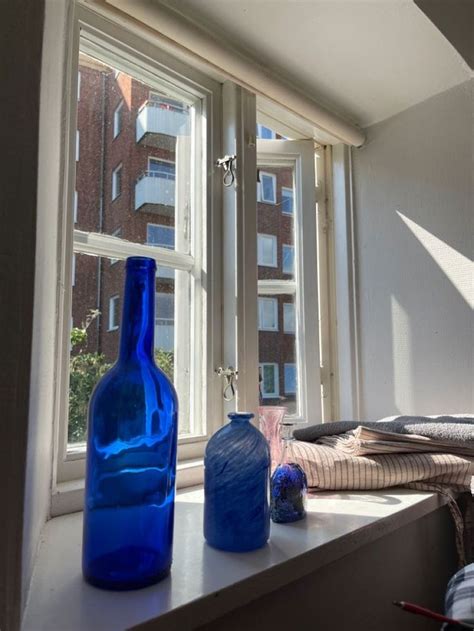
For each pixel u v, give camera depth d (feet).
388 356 4.42
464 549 3.01
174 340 3.49
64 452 2.66
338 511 2.60
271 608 2.02
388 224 4.53
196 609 1.62
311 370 4.50
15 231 1.38
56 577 1.78
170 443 1.93
